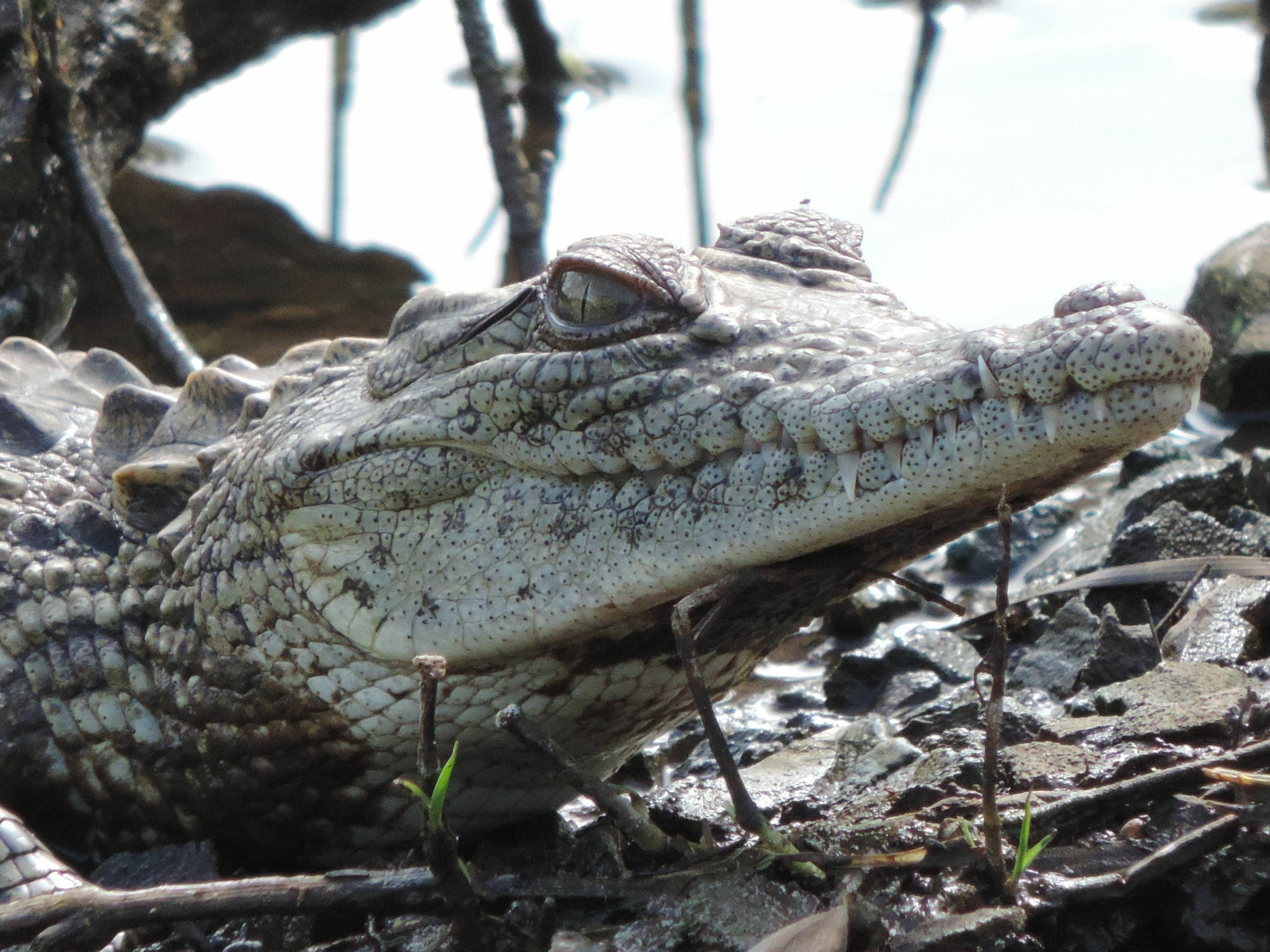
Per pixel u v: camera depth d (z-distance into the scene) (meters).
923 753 6.09
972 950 4.30
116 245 11.77
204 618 5.79
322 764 5.64
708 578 4.67
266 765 5.75
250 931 5.23
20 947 5.16
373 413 5.27
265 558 5.50
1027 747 5.63
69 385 7.78
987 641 7.87
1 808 5.72
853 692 7.54
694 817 5.76
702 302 4.80
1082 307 4.11
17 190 11.16
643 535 4.73
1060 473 4.44
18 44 11.29
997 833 4.52
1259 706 5.64
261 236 15.88
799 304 4.92
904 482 4.28
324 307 14.38
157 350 11.61
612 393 4.73
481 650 5.03
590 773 4.90
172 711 5.99
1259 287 10.39
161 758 6.06
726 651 5.29
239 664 5.68
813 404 4.41
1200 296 10.65
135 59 12.58
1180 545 7.61
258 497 5.49
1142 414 3.99
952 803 5.21
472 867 4.92
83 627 6.22
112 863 6.15
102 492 6.64
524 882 4.76
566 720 5.29
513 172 11.87
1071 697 6.74
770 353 4.62
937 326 4.75
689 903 4.57
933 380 4.21
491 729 5.28
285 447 5.42
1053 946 4.53
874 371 4.38
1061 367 4.00
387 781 5.64
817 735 6.86
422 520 5.17
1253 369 10.11
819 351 4.57
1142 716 5.80
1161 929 4.56
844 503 4.38
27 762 6.27
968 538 9.09
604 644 5.06
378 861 5.91
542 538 4.94
